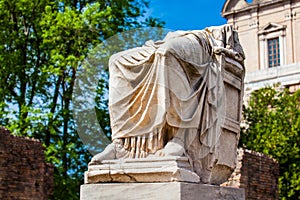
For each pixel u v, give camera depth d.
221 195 4.59
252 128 27.61
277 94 31.33
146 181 4.32
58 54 17.81
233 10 44.28
